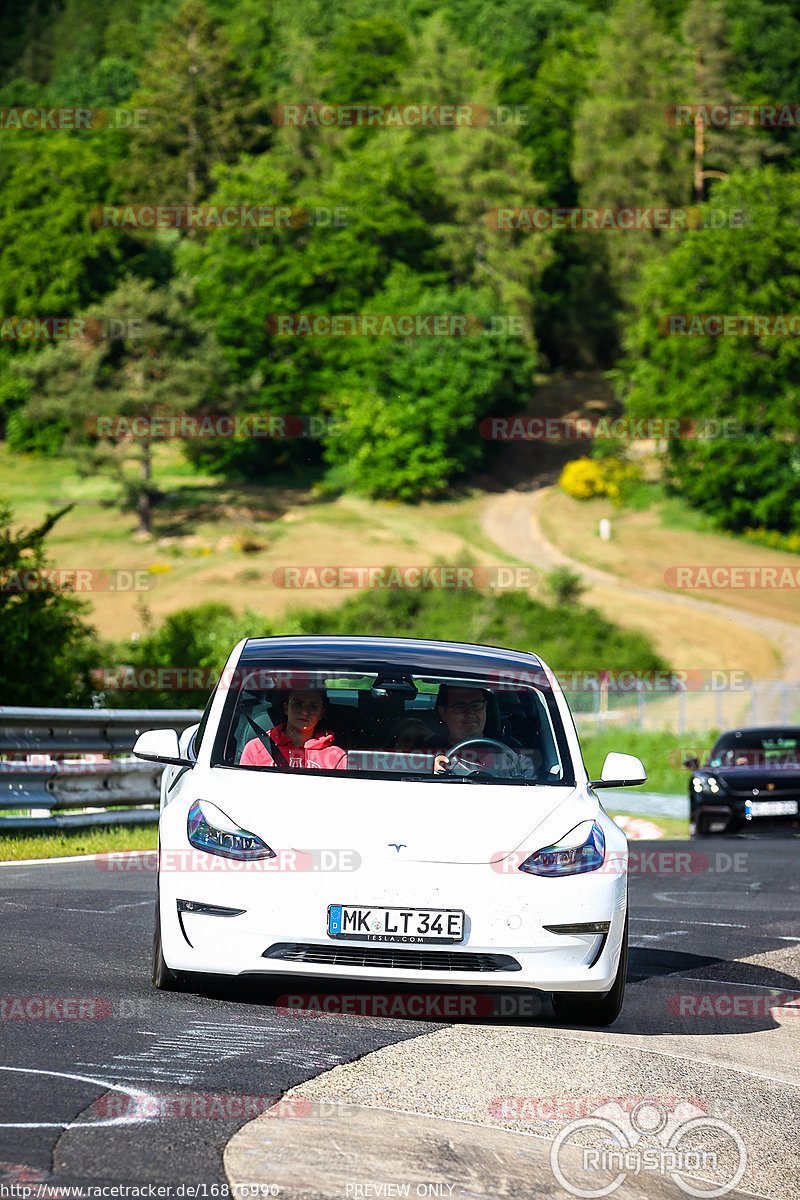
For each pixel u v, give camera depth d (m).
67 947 22.58
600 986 18.47
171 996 18.88
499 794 19.39
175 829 18.78
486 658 22.34
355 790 19.09
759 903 36.38
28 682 64.38
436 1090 15.19
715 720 154.75
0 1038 15.97
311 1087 14.77
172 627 96.62
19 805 40.56
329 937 17.72
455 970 17.88
